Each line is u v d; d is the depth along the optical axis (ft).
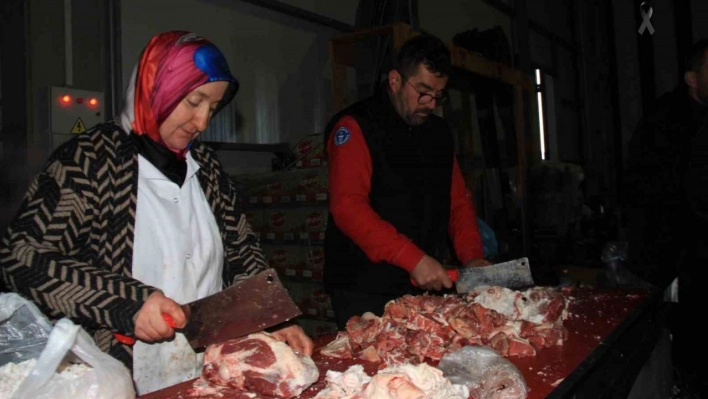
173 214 5.20
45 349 3.67
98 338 4.95
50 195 4.48
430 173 7.89
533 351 5.17
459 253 8.25
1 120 9.95
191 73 4.62
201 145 5.82
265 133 15.38
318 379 4.72
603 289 8.13
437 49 7.22
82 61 10.12
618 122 28.27
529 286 6.89
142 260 4.95
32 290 4.31
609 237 18.76
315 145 12.87
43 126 9.44
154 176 5.10
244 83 14.78
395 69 7.43
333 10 17.29
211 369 4.59
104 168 4.77
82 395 3.70
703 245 9.13
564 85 30.45
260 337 4.69
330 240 7.80
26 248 4.30
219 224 5.78
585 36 31.68
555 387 4.23
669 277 9.82
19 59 9.59
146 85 4.72
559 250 17.65
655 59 26.11
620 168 28.30
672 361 9.66
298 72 16.48
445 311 5.79
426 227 7.84
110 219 4.78
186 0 13.05
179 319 4.32
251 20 14.88
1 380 3.65
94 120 9.86
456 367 4.48
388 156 7.44
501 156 18.24
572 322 6.32
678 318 9.55
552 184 19.81
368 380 4.17
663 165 9.57
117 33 10.62
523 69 21.74
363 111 7.47
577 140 31.55
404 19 16.57
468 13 23.12
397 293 7.54
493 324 5.41
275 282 4.81
